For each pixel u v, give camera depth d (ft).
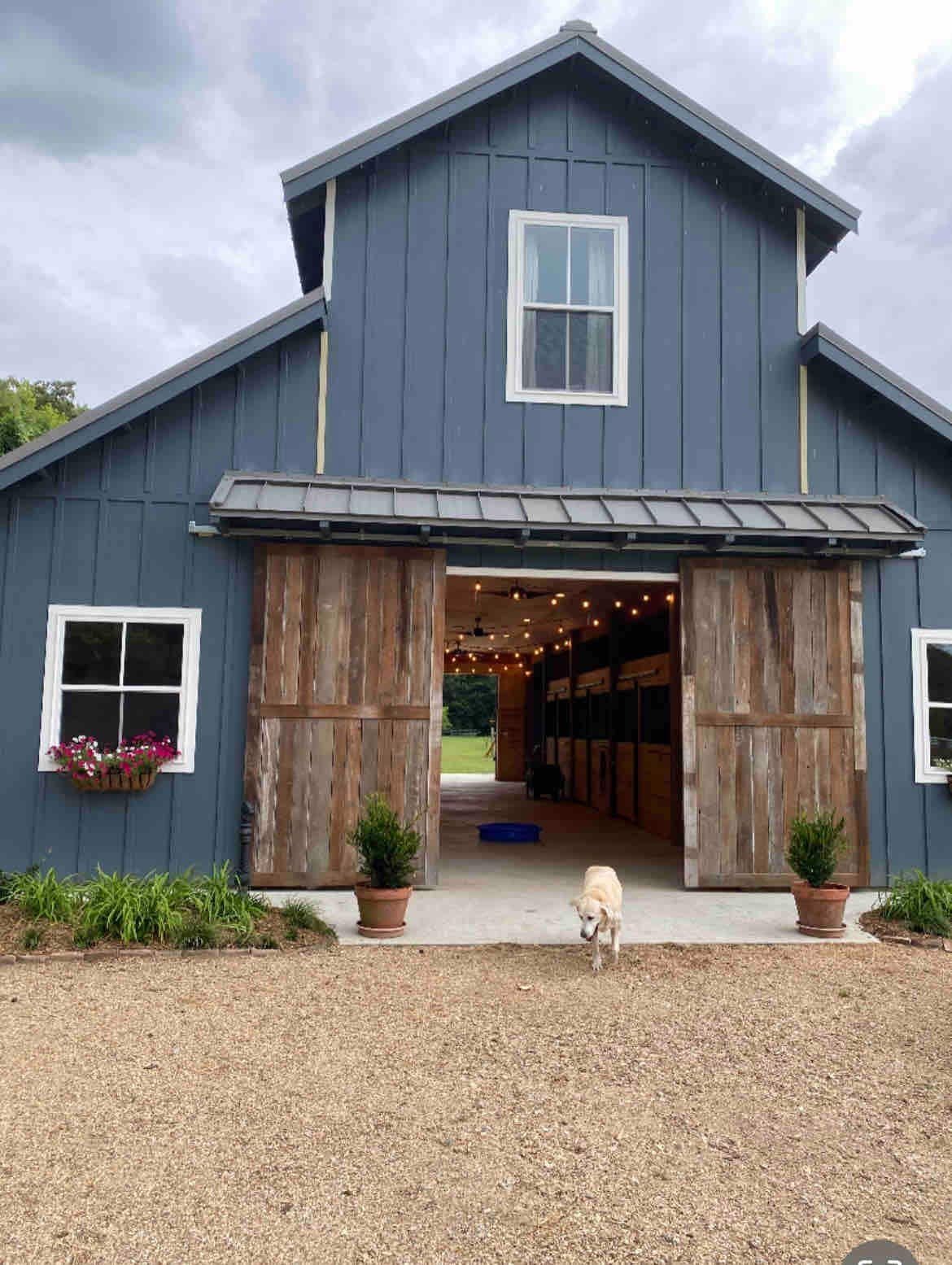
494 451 26.37
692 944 20.35
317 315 25.22
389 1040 14.26
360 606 25.03
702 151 27.89
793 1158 10.69
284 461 25.50
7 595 24.06
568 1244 8.78
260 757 24.22
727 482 26.96
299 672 24.59
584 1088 12.62
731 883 25.36
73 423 23.45
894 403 26.89
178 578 24.67
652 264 27.53
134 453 24.89
